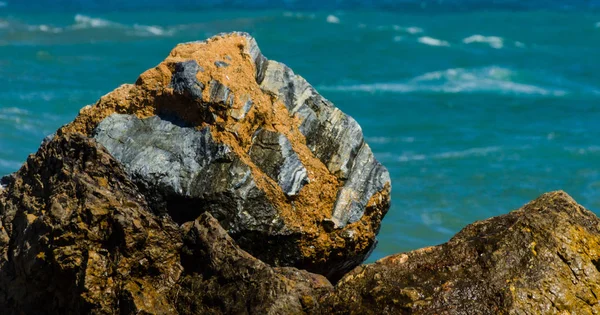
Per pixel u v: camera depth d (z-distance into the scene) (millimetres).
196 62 24781
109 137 24266
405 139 58250
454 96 73375
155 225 21094
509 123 64562
